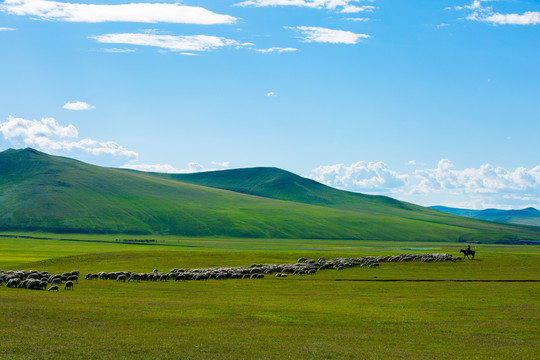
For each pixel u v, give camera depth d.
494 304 48.19
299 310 43.78
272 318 39.78
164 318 38.81
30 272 76.50
